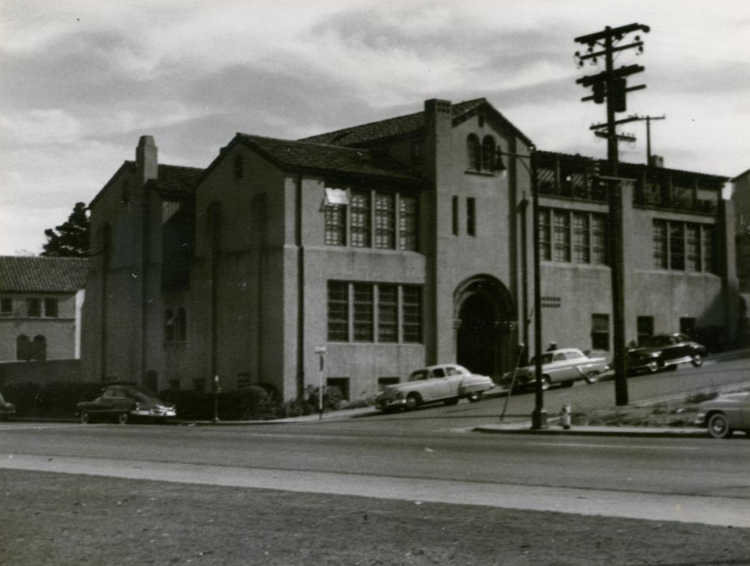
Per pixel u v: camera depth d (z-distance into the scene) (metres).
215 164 56.38
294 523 12.09
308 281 52.16
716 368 55.25
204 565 9.61
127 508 13.73
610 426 33.88
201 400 51.09
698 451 22.42
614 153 40.91
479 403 49.56
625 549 9.84
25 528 11.99
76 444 29.75
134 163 63.81
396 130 58.34
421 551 9.99
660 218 66.56
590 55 41.12
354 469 20.44
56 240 118.75
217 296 56.00
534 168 37.88
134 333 62.41
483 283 58.03
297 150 54.31
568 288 61.12
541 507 13.61
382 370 54.09
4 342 91.06
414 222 55.94
